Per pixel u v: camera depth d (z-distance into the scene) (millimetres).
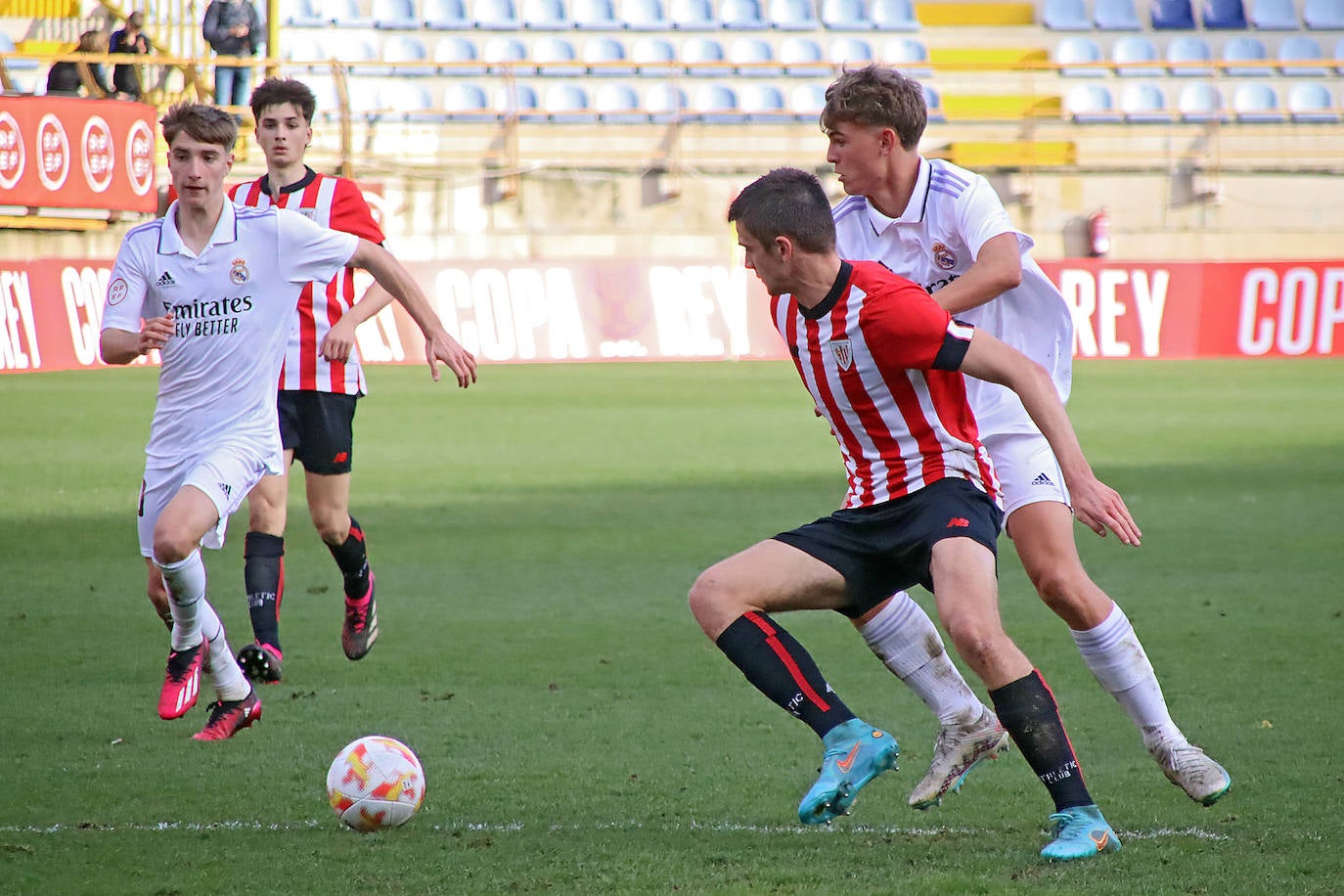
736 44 108938
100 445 49062
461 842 13680
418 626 24469
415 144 96625
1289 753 17000
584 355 86875
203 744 17422
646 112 99125
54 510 36469
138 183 76688
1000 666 12961
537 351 86250
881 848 13594
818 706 13195
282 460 19844
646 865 12953
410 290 17812
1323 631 23781
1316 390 70375
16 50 94000
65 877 12570
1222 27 112312
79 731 18000
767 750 17328
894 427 13648
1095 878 12531
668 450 49344
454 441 51562
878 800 15508
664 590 27500
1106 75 107938
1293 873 12711
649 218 96188
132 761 16672
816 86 105438
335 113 96875
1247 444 50719
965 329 13172
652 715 18984
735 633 13383
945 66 101312
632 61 107062
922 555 13562
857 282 13312
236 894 12141
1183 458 47156
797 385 73750
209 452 17562
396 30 105750
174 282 17500
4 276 70000
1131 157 99688
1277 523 34906
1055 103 106438
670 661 22016
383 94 100562
